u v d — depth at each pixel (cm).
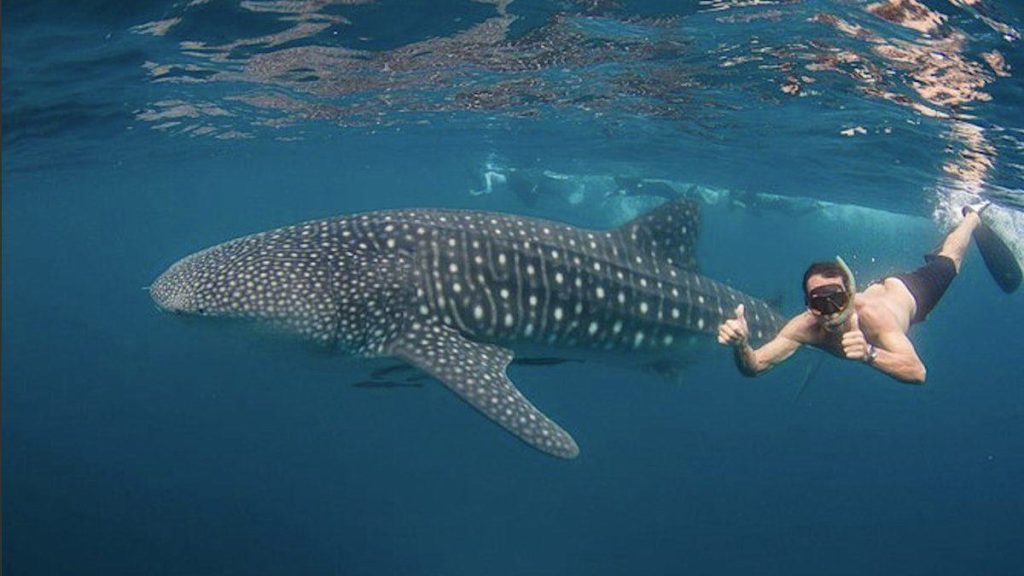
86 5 956
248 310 684
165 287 711
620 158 2552
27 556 2059
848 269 511
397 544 2356
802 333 561
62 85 1396
